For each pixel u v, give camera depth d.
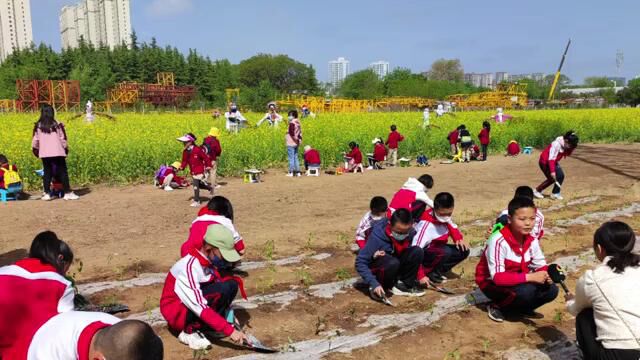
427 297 5.79
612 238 3.56
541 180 14.23
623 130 27.06
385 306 5.49
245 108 66.12
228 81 90.56
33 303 3.18
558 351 4.54
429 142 20.34
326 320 5.10
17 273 3.26
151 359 2.32
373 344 4.60
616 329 3.42
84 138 16.92
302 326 4.96
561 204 10.74
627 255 3.54
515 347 4.62
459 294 5.89
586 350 3.77
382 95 105.00
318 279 6.26
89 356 2.43
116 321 2.71
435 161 19.36
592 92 118.94
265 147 16.91
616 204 10.70
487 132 19.30
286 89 108.88
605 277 3.53
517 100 67.69
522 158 20.30
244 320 5.03
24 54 79.12
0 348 3.12
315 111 54.38
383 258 5.51
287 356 4.34
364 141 18.80
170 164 14.42
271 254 7.17
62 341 2.55
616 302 3.44
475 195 11.96
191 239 5.21
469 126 25.64
